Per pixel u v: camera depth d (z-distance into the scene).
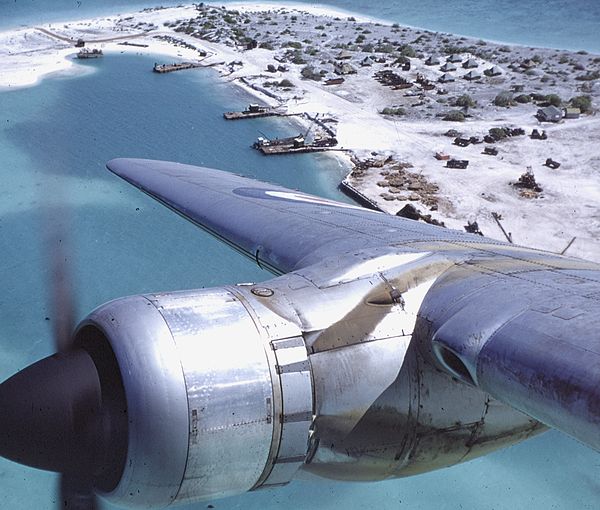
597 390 8.85
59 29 176.25
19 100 117.75
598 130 97.62
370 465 11.86
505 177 83.19
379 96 118.25
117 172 27.52
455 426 12.11
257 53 149.12
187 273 66.00
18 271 65.62
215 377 10.45
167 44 159.12
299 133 102.19
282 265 17.03
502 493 42.19
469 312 11.56
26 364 53.25
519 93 115.69
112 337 10.53
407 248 14.60
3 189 82.00
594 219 71.94
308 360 11.23
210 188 24.23
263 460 10.84
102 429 10.45
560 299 11.44
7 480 42.47
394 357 11.77
